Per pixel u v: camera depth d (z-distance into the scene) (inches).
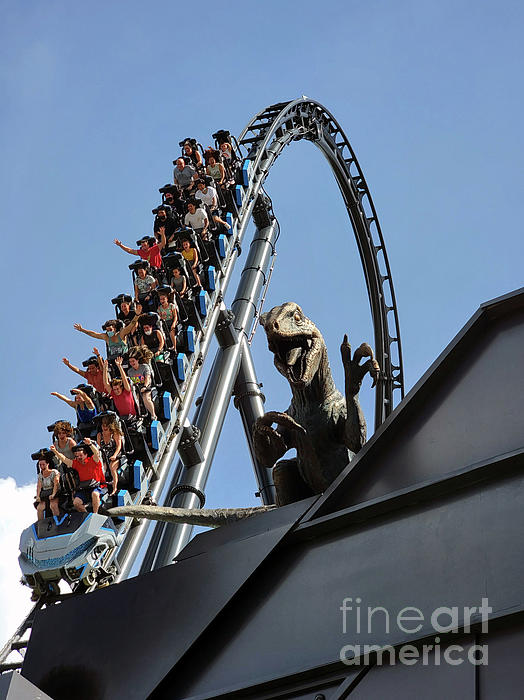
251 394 2571.4
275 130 3120.1
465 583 460.4
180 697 512.7
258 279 2864.2
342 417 791.1
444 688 425.1
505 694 405.4
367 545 514.3
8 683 469.1
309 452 773.9
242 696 493.0
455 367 574.2
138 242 2603.3
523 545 454.0
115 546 1644.9
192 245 2509.8
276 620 516.7
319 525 535.2
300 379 763.4
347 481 554.9
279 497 789.9
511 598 438.9
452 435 542.3
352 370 776.3
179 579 558.9
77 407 1961.1
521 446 507.2
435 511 499.8
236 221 2755.9
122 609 565.6
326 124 3420.3
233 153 2972.4
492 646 425.4
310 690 473.4
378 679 452.1
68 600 590.9
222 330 2544.3
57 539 1608.0
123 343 2177.7
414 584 478.6
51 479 1704.0
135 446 1905.8
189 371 2228.1
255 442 785.6
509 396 538.3
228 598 531.2
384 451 559.5
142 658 535.8
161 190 2792.8
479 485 492.7
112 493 1765.5
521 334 561.0
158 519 770.8
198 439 2223.2
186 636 529.3
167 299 2284.7
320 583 516.7
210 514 778.2
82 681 547.8
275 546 539.8
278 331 756.0
